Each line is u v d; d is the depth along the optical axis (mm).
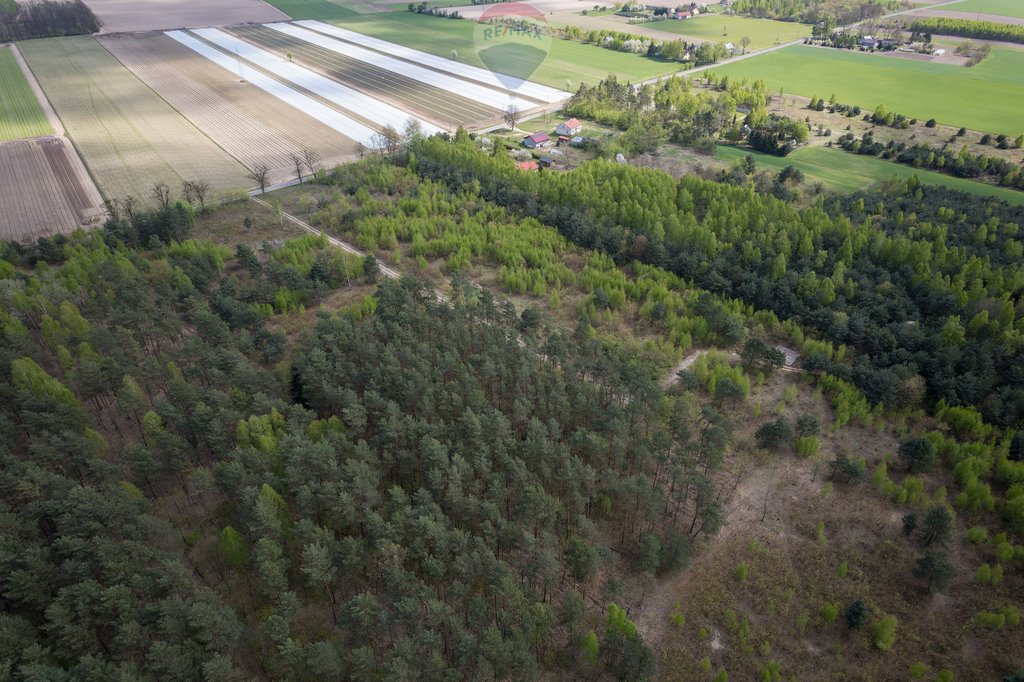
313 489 71625
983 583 69250
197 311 105188
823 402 96312
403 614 58594
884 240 123562
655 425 86438
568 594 62531
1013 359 97812
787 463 85500
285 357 104125
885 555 72500
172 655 55312
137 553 64812
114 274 116750
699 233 130750
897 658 62500
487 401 89312
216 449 80312
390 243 142000
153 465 76688
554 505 70375
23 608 63531
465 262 133750
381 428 80375
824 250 127625
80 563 63656
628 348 102250
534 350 99188
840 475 82000
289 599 60844
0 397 88000
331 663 55969
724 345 109062
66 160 194125
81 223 158000
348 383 91000
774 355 99312
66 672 55281
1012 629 64688
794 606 67375
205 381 94562
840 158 193250
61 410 82125
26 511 69750
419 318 101875
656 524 77125
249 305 111062
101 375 89875
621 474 82062
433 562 64125
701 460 80500
